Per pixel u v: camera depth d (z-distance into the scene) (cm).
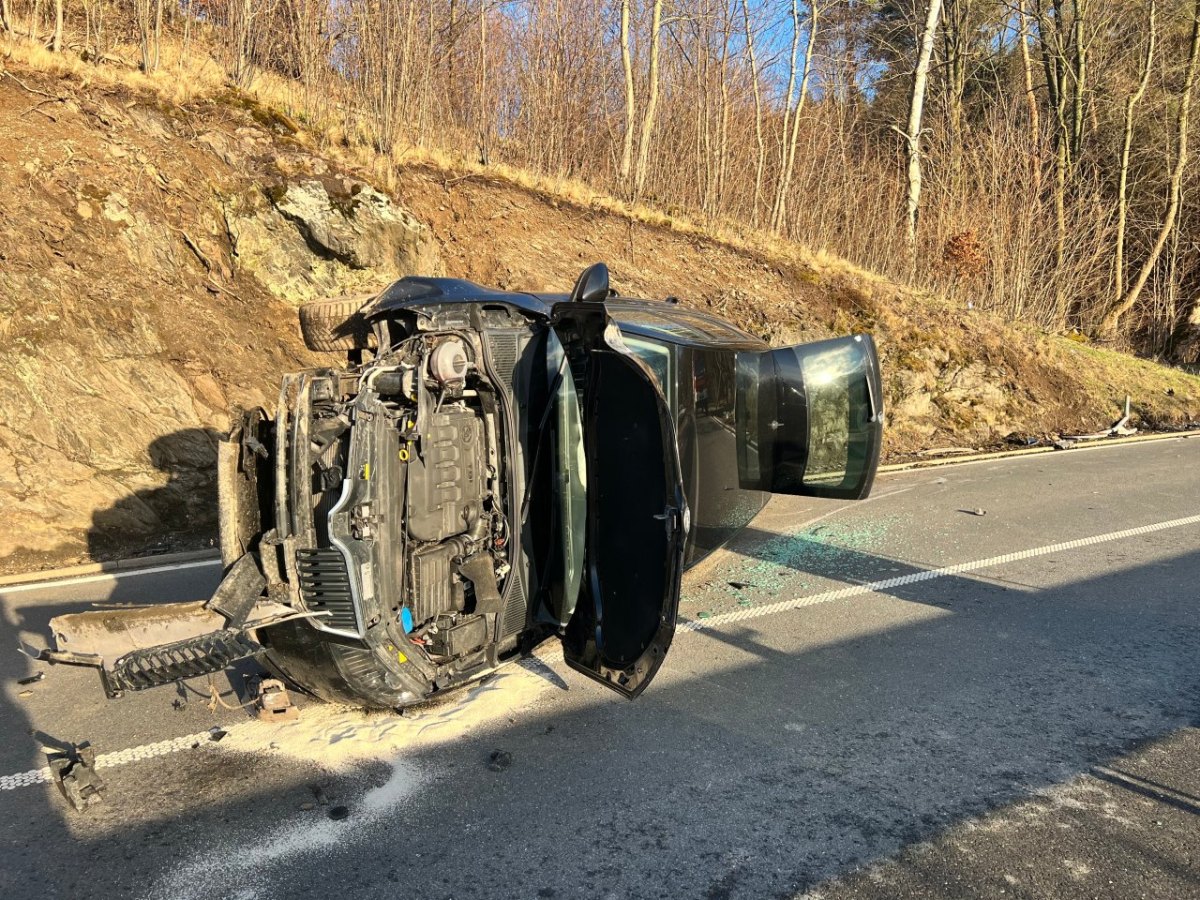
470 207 1280
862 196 1955
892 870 291
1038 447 1350
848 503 902
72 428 756
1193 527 780
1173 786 344
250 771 365
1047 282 2028
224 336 899
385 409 358
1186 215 2506
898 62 2958
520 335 421
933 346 1488
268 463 375
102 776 362
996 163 1997
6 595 606
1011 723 401
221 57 1170
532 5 1528
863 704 424
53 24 1065
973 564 668
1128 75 2594
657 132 1744
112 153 913
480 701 430
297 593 353
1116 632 519
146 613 331
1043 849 302
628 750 380
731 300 1380
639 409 376
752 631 527
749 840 310
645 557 376
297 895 284
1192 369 2291
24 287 785
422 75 1319
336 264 1022
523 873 293
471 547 392
